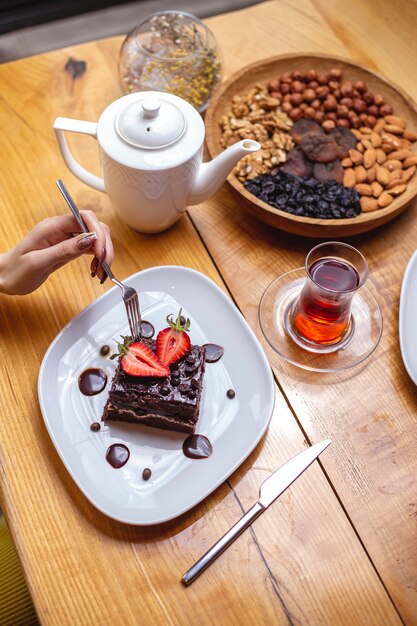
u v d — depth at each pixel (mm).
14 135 986
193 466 770
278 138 977
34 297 869
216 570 725
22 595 840
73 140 989
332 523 750
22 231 918
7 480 759
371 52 1094
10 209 931
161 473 765
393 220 944
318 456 785
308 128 997
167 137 808
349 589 722
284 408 815
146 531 740
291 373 836
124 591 713
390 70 1076
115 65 1063
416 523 753
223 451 778
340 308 797
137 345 784
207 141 952
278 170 962
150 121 809
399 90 1008
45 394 789
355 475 776
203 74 1001
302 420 807
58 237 853
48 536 734
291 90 1021
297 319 857
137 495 749
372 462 784
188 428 777
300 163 964
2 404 800
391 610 714
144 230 914
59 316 859
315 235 893
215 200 953
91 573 719
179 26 1014
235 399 808
